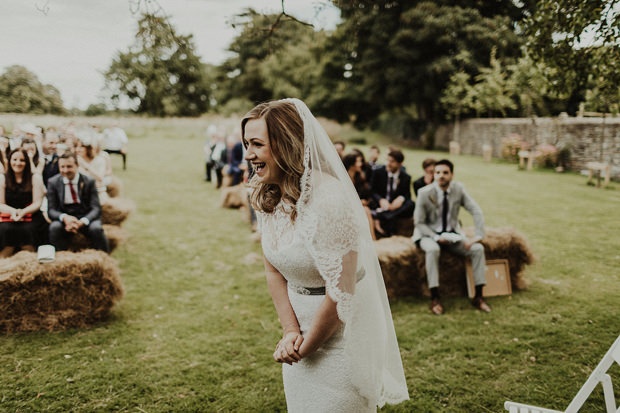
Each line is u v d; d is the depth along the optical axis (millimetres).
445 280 4586
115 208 6137
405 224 5465
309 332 1459
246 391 2934
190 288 4879
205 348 3521
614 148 12320
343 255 1402
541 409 2199
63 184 4785
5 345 3498
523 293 4555
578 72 3781
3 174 4641
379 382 1630
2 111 23109
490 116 20359
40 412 2678
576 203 8891
